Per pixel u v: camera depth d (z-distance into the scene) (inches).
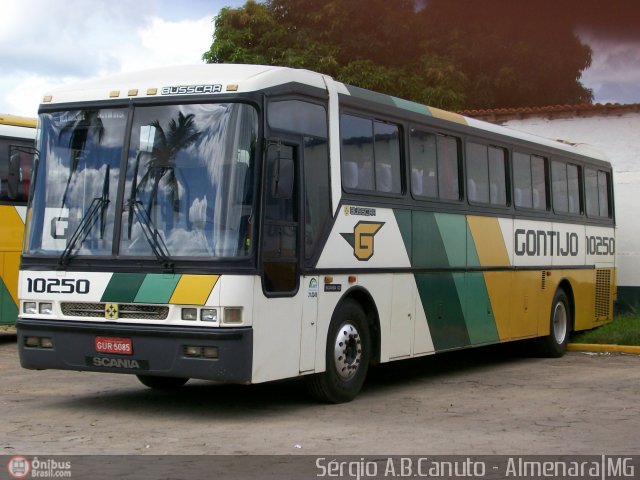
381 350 441.4
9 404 403.9
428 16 1350.9
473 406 415.5
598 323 704.4
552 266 625.9
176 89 373.4
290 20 1366.9
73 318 373.1
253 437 335.3
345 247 414.0
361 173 431.5
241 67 386.9
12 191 404.5
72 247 375.2
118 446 316.2
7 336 714.8
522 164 594.9
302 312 383.6
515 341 621.0
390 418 379.9
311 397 413.4
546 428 361.1
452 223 506.0
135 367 359.6
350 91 428.8
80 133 387.2
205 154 364.5
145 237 363.9
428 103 1232.2
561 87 1339.8
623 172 809.5
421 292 474.9
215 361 346.9
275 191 359.6
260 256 357.7
